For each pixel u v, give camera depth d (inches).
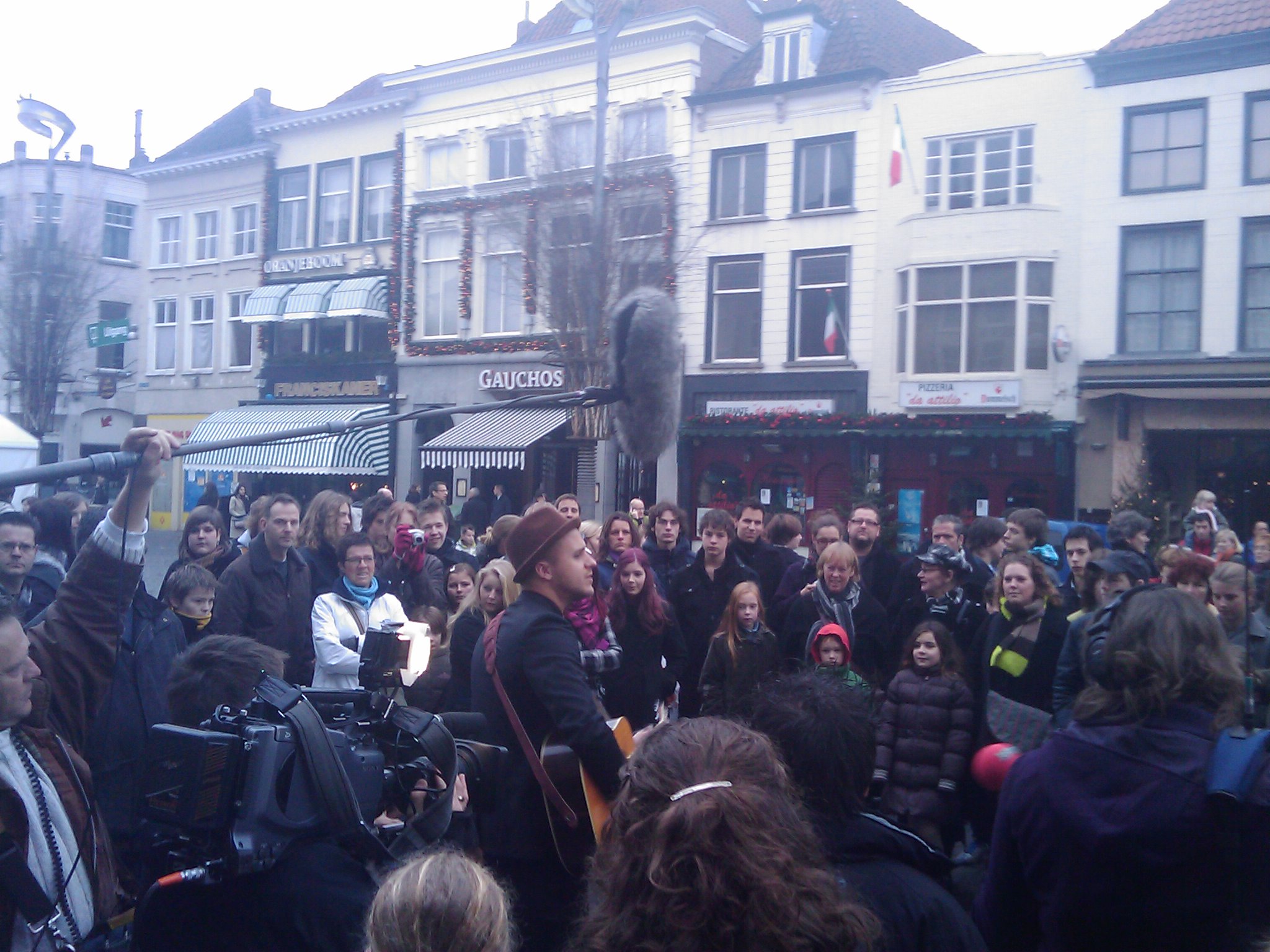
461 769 105.8
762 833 62.1
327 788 83.1
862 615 228.2
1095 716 89.3
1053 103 668.1
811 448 753.6
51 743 104.4
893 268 721.0
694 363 788.0
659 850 61.9
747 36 904.9
